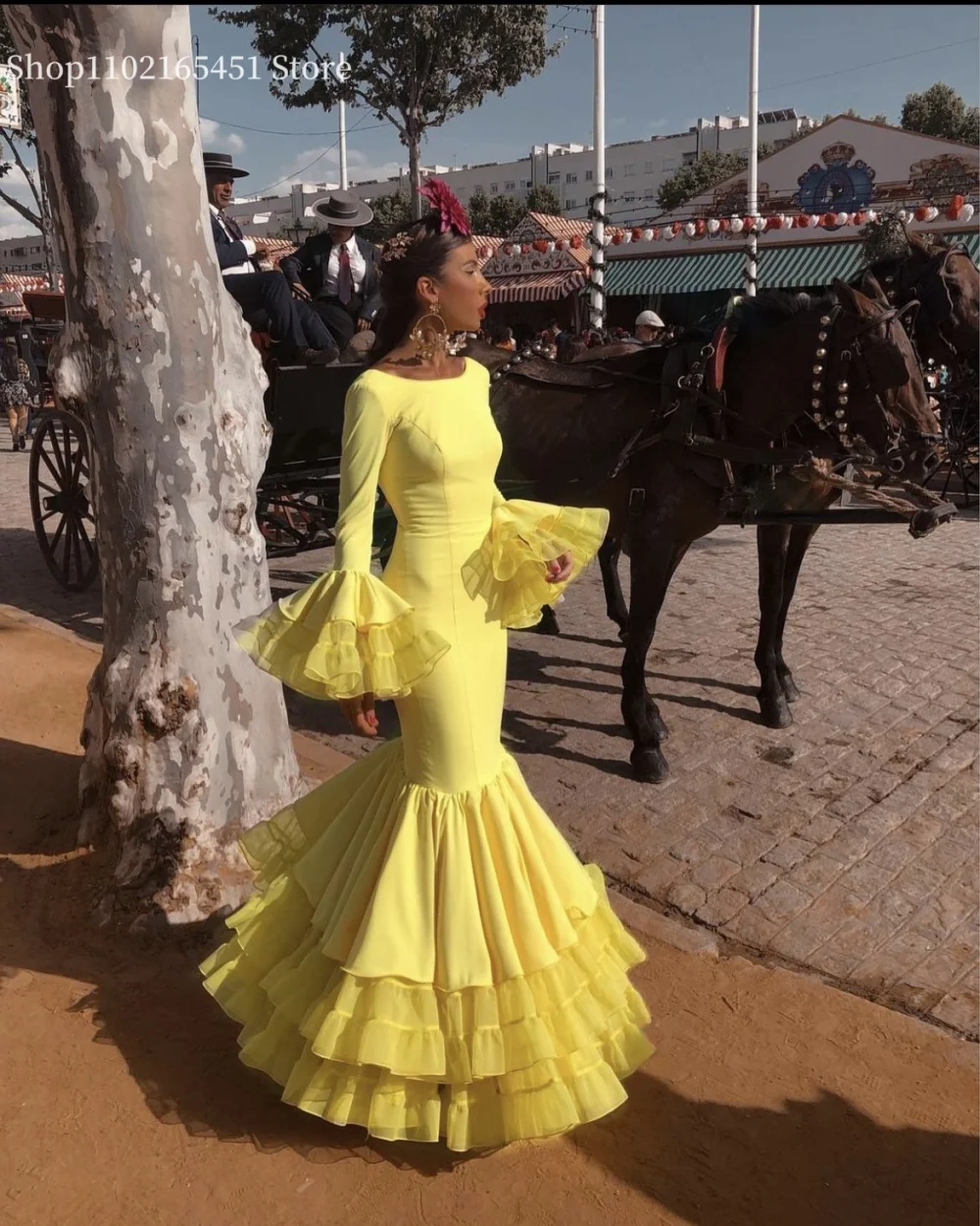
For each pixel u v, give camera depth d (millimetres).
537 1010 2355
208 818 3482
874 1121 2719
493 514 2510
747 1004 3205
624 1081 2822
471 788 2422
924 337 5547
